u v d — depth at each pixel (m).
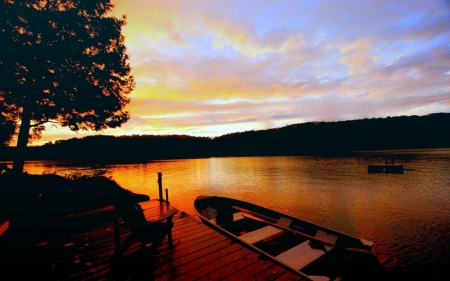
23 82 9.16
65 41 9.80
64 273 3.30
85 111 11.08
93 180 11.53
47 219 5.27
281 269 3.50
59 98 9.94
